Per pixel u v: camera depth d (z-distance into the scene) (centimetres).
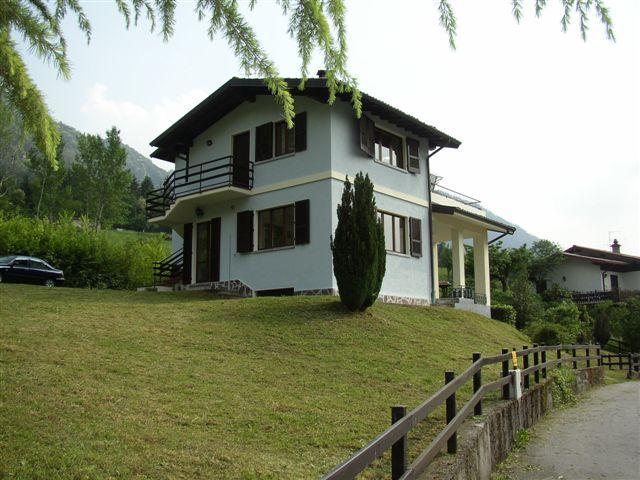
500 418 862
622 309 3578
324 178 1898
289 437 721
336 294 1834
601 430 1032
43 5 430
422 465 518
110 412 705
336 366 1117
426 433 788
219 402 817
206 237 2277
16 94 441
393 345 1327
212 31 396
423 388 1045
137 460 577
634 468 792
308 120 1975
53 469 532
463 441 691
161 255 3125
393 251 2066
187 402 796
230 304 1560
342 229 1541
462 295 2334
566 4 364
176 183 2438
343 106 1964
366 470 636
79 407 704
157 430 670
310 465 638
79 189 5628
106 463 558
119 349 1019
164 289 2356
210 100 2136
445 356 1327
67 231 2897
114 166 5750
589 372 1706
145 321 1278
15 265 2288
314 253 1889
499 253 4519
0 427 608
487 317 2253
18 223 2727
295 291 1922
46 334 1044
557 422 1122
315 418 805
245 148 2173
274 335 1272
